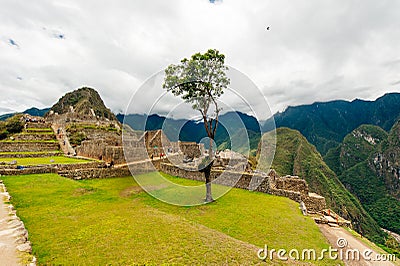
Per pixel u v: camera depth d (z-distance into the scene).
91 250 3.94
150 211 6.30
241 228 6.22
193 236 4.75
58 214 5.66
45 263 3.51
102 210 6.10
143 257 3.79
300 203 9.10
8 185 8.38
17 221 4.51
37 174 10.73
